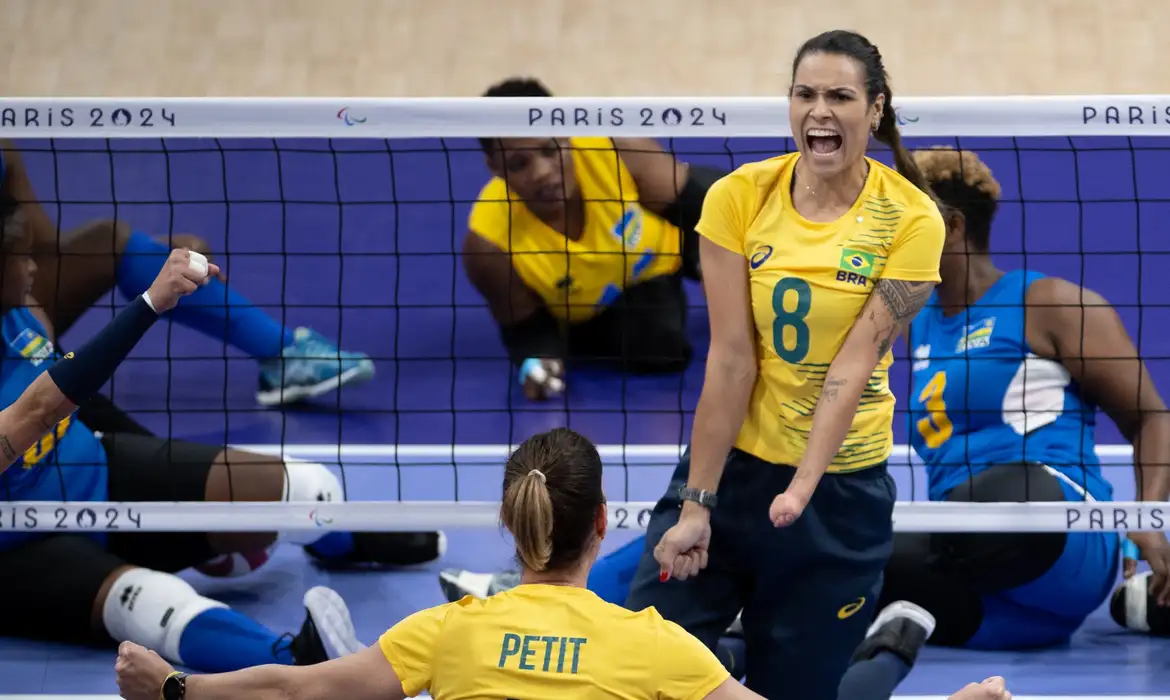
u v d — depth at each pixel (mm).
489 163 22750
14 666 14297
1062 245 28234
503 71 33531
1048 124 13336
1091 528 13969
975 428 15656
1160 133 13352
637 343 24516
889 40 34344
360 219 30406
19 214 15797
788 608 11289
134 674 8570
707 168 24047
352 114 13625
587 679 8234
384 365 24797
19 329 15320
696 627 11250
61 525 14312
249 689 8508
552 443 8891
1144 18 34938
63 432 15125
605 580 14375
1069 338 15383
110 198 30359
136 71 33312
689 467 11156
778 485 11047
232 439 21672
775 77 33188
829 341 10664
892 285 10531
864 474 11094
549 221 23469
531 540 8516
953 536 14641
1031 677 14273
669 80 33219
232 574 16766
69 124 13602
